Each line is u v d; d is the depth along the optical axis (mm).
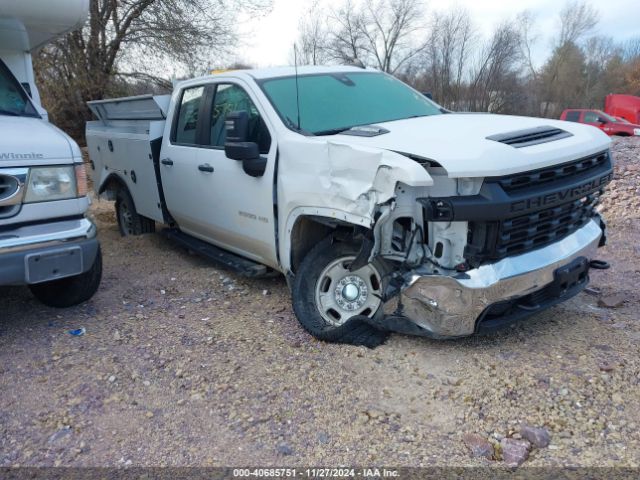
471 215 3297
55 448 3062
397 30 37438
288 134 4320
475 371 3594
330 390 3479
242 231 4980
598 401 3238
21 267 3857
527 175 3434
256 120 4738
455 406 3279
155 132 6199
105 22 17391
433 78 38594
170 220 6426
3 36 4969
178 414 3316
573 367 3570
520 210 3379
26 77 5309
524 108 41344
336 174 3771
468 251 3414
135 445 3066
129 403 3436
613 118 22906
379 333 4051
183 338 4254
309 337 4164
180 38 17344
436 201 3346
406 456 2904
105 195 7840
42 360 3951
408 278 3588
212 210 5348
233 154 4410
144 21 17453
